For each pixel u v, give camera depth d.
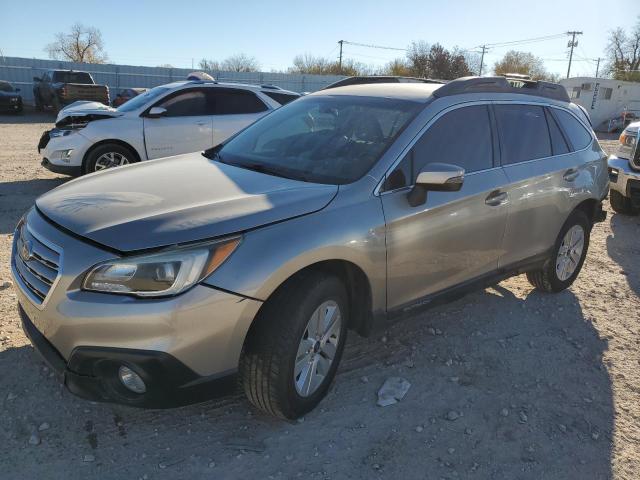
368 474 2.70
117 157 8.50
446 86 3.80
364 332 3.33
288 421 3.02
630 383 3.72
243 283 2.54
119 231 2.53
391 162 3.29
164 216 2.64
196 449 2.77
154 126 8.57
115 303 2.41
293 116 4.05
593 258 6.34
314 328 2.92
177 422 2.96
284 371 2.74
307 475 2.65
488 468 2.81
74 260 2.49
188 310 2.44
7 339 3.59
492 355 3.92
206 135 8.95
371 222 3.06
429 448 2.92
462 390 3.46
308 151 3.56
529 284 5.30
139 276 2.42
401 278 3.33
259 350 2.71
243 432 2.92
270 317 2.71
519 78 4.79
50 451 2.69
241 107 9.26
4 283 4.45
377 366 3.65
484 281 4.00
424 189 3.26
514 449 2.97
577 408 3.39
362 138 3.50
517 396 3.46
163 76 34.12
